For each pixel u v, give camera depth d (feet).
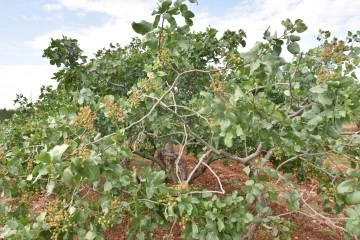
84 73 17.70
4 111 49.57
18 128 19.02
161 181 8.06
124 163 21.40
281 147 10.41
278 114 7.56
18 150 9.30
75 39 17.46
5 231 7.15
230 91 9.89
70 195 9.40
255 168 10.93
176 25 7.85
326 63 9.42
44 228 7.66
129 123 14.61
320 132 8.85
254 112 7.86
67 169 6.09
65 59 17.30
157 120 14.52
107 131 16.12
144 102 11.40
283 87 13.42
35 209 11.80
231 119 7.37
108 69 18.66
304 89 11.78
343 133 10.80
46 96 23.89
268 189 9.70
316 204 21.12
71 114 9.72
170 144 21.65
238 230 8.09
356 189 6.87
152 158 20.17
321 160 12.82
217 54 20.02
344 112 7.58
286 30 7.57
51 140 9.49
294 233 17.52
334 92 7.70
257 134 8.63
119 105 11.80
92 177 6.35
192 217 7.85
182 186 8.11
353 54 11.16
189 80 19.25
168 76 16.79
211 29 18.81
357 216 7.03
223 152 11.07
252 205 18.78
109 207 8.15
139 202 8.26
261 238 16.97
